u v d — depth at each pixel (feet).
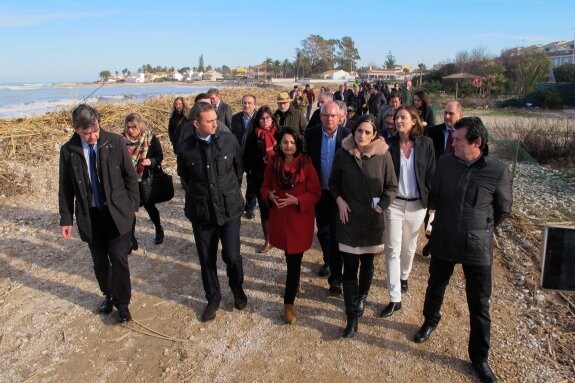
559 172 29.94
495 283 14.38
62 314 12.97
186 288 14.43
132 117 15.71
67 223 11.78
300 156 12.10
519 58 133.69
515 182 27.07
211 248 12.29
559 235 9.12
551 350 10.89
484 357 10.06
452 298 13.51
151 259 16.62
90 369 10.61
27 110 69.46
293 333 11.89
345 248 11.32
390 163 11.24
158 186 16.53
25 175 25.34
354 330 11.62
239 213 12.28
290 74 384.06
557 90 87.04
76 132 11.24
